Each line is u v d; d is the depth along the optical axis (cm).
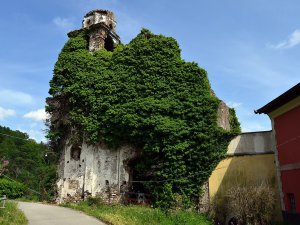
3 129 6562
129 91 2314
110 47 3034
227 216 1981
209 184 2111
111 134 2348
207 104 2212
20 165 5797
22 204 2152
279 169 1847
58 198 2498
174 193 2053
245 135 2158
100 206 2123
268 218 1759
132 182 2342
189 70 2308
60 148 2672
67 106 2586
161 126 2105
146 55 2397
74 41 2758
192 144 2114
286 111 1788
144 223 1645
